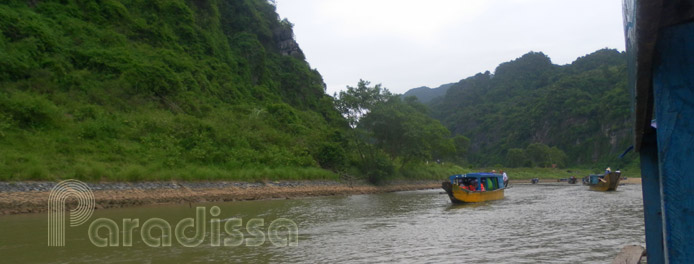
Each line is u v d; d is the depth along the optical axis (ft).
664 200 5.78
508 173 234.38
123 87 101.09
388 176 133.69
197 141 93.35
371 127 129.70
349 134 132.87
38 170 57.67
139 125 89.35
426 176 157.89
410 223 48.11
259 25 198.29
